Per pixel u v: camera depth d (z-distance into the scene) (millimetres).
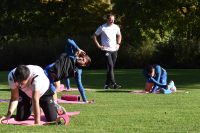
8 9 26562
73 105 5730
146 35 26516
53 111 4156
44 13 27938
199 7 25062
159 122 4016
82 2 28281
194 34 27031
